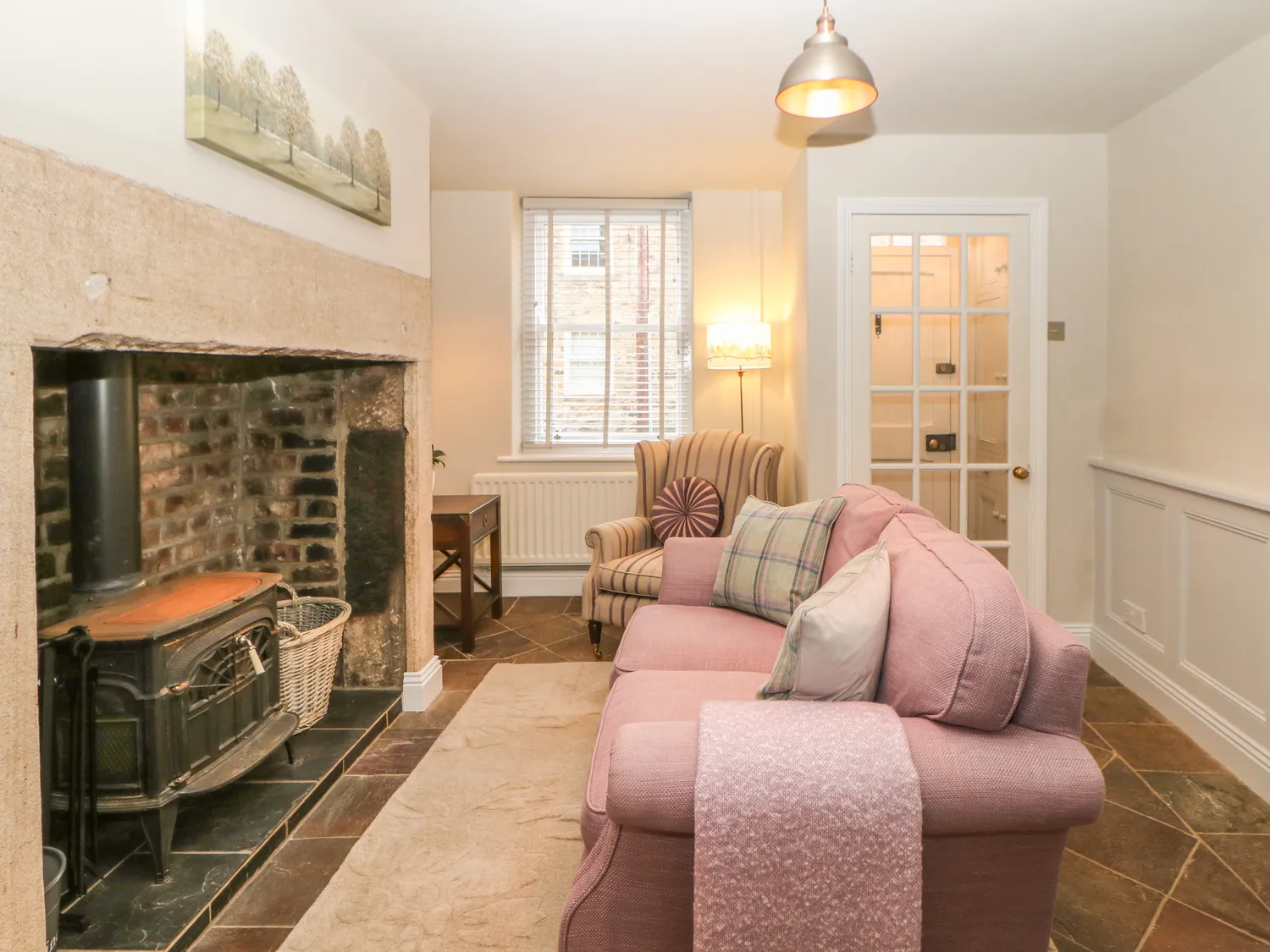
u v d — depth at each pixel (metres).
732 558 2.67
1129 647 3.32
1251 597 2.49
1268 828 2.23
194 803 2.24
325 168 2.25
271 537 3.00
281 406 2.96
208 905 1.80
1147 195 3.20
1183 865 2.04
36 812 1.30
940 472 3.67
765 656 2.24
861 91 2.09
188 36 1.67
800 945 1.25
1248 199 2.57
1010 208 3.56
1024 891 1.35
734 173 4.12
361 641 3.03
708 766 1.28
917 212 3.58
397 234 2.84
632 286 4.76
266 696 2.30
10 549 1.24
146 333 1.51
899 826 1.24
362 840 2.13
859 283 3.62
